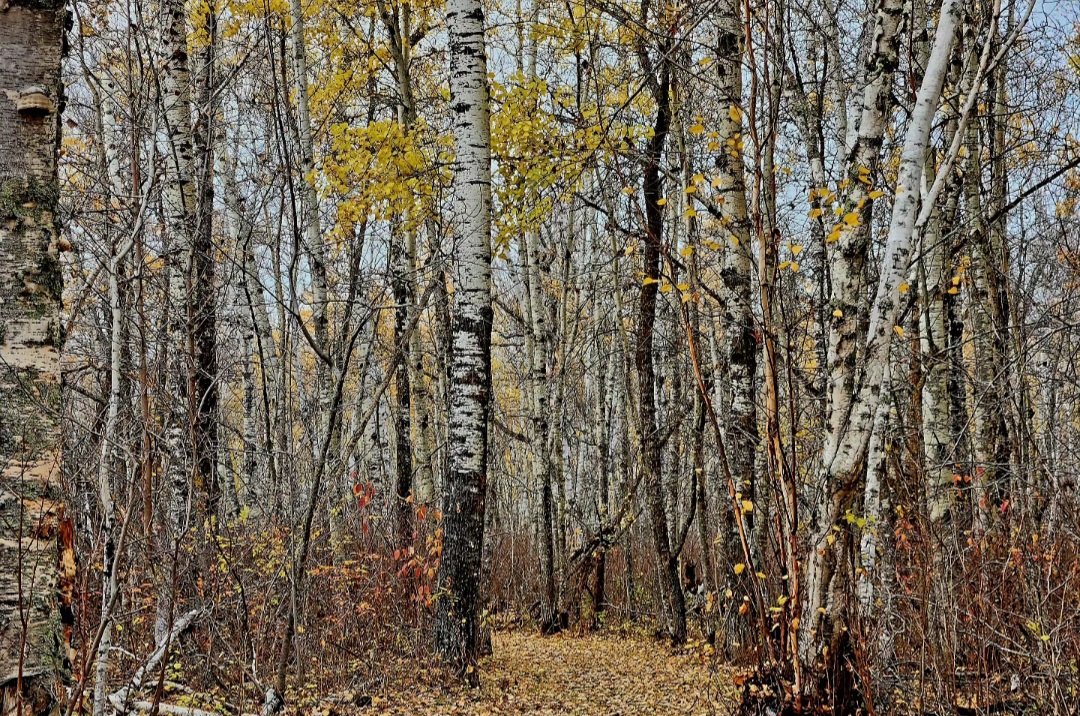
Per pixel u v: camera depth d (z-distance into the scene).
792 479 5.51
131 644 5.66
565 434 17.97
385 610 8.35
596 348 17.81
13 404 2.37
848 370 5.65
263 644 6.52
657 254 10.20
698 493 12.45
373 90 12.35
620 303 14.09
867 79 5.79
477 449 7.80
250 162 10.08
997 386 8.53
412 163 8.49
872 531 6.16
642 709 7.87
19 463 2.37
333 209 9.12
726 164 7.97
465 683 7.68
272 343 12.01
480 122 7.66
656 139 10.34
